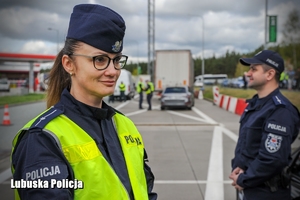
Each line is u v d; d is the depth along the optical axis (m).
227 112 18.53
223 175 6.23
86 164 1.30
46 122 1.31
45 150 1.24
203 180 5.92
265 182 2.63
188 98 19.72
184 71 25.03
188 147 8.74
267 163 2.52
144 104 25.23
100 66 1.41
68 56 1.45
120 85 27.97
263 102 2.75
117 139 1.57
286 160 2.55
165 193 5.27
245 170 2.74
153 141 9.61
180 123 13.37
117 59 1.47
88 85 1.42
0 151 8.25
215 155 7.83
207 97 33.66
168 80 25.19
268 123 2.58
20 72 63.19
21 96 35.06
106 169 1.35
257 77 2.78
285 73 35.72
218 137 10.30
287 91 30.17
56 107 1.42
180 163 7.08
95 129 1.43
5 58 39.75
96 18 1.39
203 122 13.77
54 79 1.64
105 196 1.31
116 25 1.41
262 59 2.78
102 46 1.39
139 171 1.59
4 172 6.35
